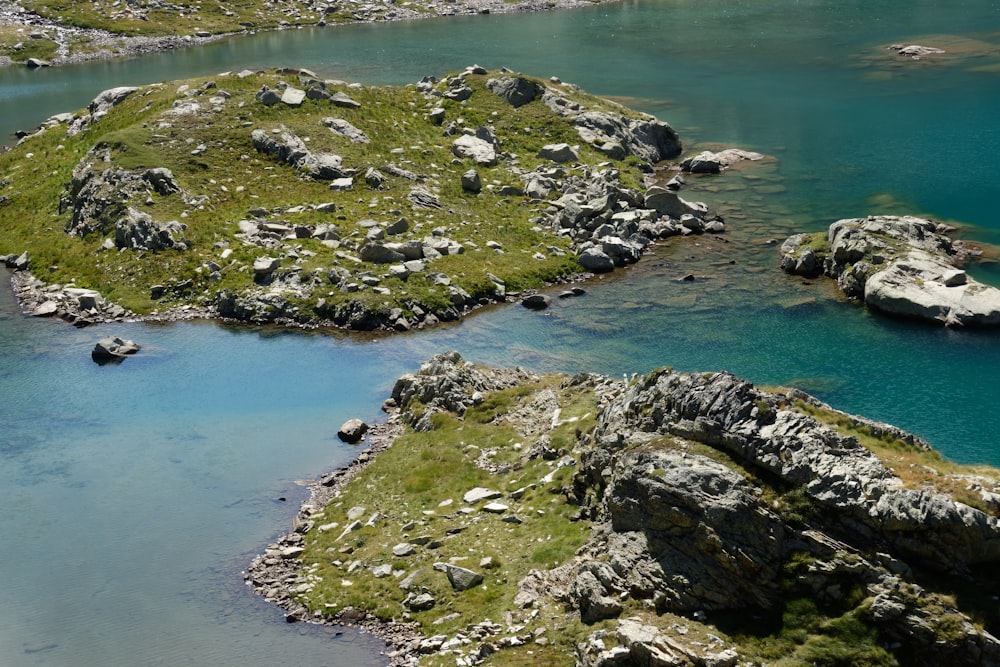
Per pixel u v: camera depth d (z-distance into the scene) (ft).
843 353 170.19
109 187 225.56
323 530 123.03
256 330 187.01
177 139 247.29
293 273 198.59
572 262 213.87
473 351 175.63
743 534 91.50
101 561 119.85
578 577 97.60
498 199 240.94
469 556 110.32
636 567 95.61
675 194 237.86
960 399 152.15
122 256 209.87
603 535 102.37
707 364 167.12
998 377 159.84
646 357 170.60
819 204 247.29
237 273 201.16
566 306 195.31
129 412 157.79
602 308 193.47
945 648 84.23
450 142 268.82
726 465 95.66
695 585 91.76
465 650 95.91
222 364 173.27
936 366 164.35
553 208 236.43
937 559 88.38
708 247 224.53
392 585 108.68
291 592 111.04
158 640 104.12
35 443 148.77
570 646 93.20
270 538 123.75
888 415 147.33
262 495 133.80
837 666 85.46
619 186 242.99
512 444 134.92
